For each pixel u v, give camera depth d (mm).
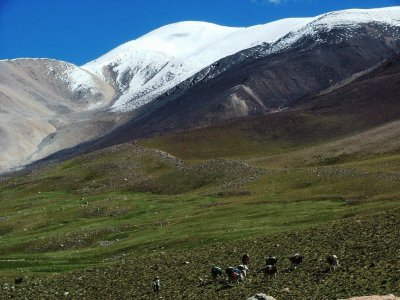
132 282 60375
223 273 57125
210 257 65312
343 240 60562
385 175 107000
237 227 82875
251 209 98125
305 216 83750
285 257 58844
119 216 116000
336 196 99812
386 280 44344
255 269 56469
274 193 113812
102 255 82125
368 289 43062
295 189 114062
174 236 83312
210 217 96375
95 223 110438
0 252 94875
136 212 116875
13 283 67562
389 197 88562
